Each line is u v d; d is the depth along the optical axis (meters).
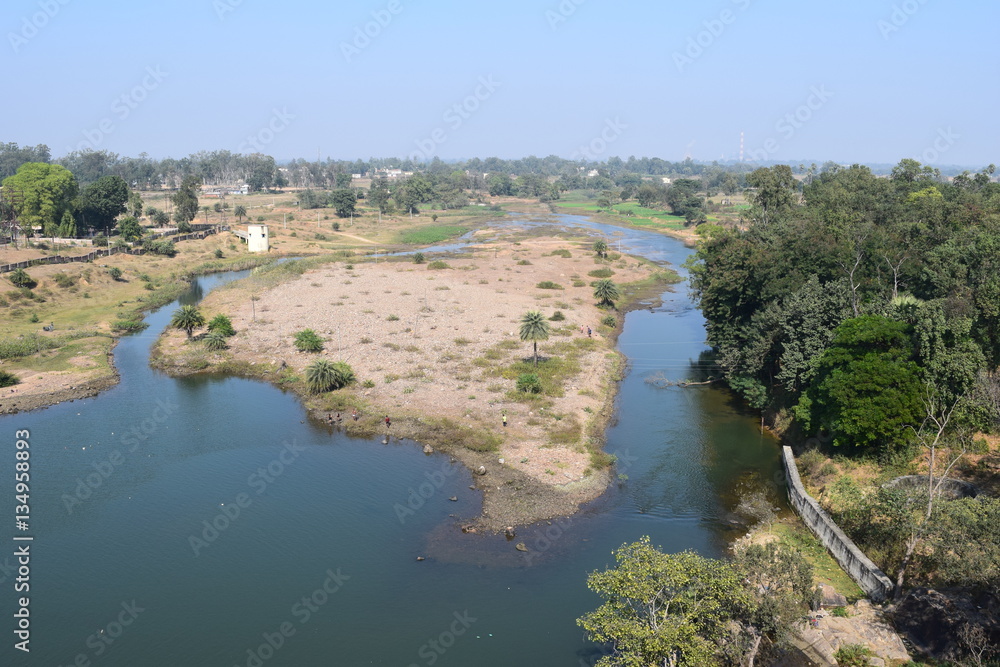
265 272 134.38
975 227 71.56
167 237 156.88
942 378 48.72
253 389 73.69
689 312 111.50
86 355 82.06
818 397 53.84
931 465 39.47
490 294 118.06
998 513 32.97
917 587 36.19
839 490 45.91
